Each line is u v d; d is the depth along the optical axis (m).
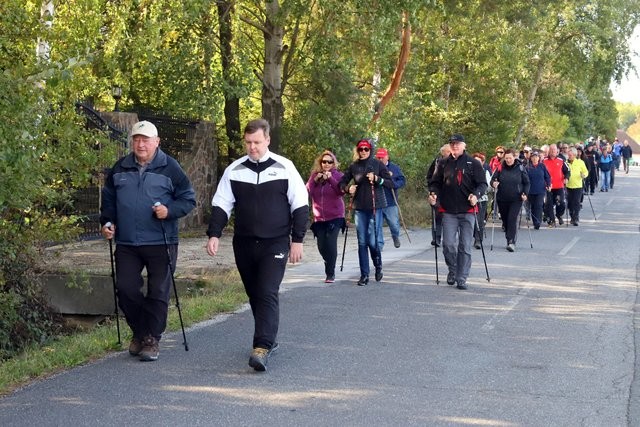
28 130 10.25
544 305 12.18
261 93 26.80
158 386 7.86
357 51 26.41
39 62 10.70
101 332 10.30
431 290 13.47
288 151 25.42
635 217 29.08
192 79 22.67
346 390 7.79
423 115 32.19
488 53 34.00
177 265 16.36
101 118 17.38
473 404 7.41
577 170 26.22
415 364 8.74
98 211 18.83
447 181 13.63
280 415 7.05
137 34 18.34
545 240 21.64
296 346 9.48
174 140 23.52
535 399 7.58
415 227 25.39
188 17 19.67
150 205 8.77
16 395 7.56
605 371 8.55
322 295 12.92
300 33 26.16
